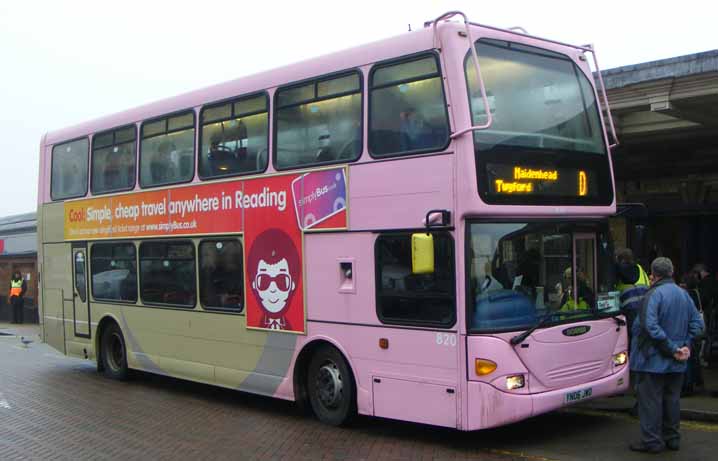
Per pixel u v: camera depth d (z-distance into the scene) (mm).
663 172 16219
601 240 8680
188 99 11297
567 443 8133
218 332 10656
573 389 7965
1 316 33094
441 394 7672
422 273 7848
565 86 8539
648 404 7551
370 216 8391
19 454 8594
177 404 11234
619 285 9586
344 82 8828
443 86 7652
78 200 13914
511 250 7750
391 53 8258
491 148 7582
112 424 10000
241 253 10227
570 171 8312
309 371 9383
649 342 7434
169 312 11625
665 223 16375
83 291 13852
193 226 11102
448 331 7590
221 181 10570
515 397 7457
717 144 14141
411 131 7980
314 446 8375
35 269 30844
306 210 9219
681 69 10836
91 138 13625
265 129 9891
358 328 8570
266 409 10609
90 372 14797
